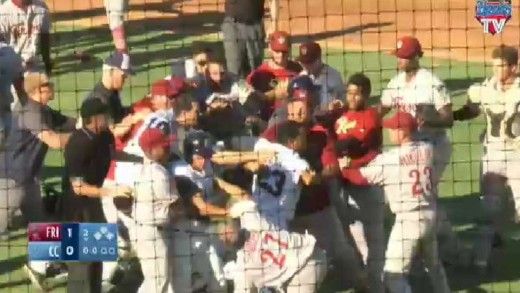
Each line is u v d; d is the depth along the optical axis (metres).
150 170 31.75
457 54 65.38
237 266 32.16
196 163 33.41
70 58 66.12
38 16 53.47
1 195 36.00
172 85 34.44
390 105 36.81
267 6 73.25
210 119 37.06
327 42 70.19
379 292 35.28
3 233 38.19
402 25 73.12
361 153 34.62
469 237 39.53
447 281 37.28
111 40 71.06
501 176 37.91
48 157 47.66
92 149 32.62
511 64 36.94
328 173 33.41
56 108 54.34
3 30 53.19
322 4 79.94
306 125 33.16
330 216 34.19
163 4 81.38
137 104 34.66
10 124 35.94
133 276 36.25
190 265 32.91
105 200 32.81
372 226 34.97
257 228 31.94
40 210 36.72
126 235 33.53
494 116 37.50
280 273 31.83
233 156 33.25
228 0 50.38
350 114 35.12
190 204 32.78
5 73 41.25
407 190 33.59
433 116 36.31
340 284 36.22
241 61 50.47
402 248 34.00
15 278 37.28
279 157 32.62
